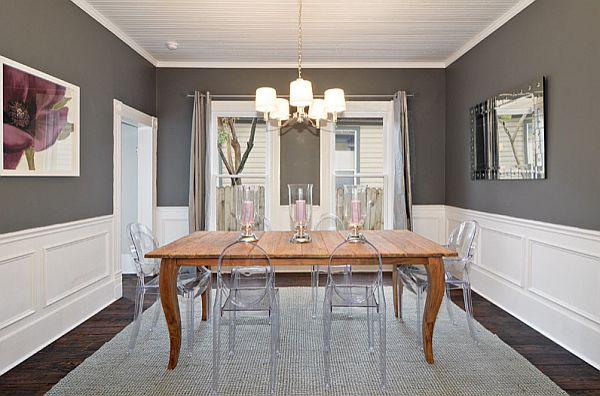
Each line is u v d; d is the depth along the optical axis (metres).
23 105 2.76
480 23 3.97
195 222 5.09
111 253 4.09
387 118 5.32
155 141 5.20
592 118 2.69
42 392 2.35
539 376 2.52
